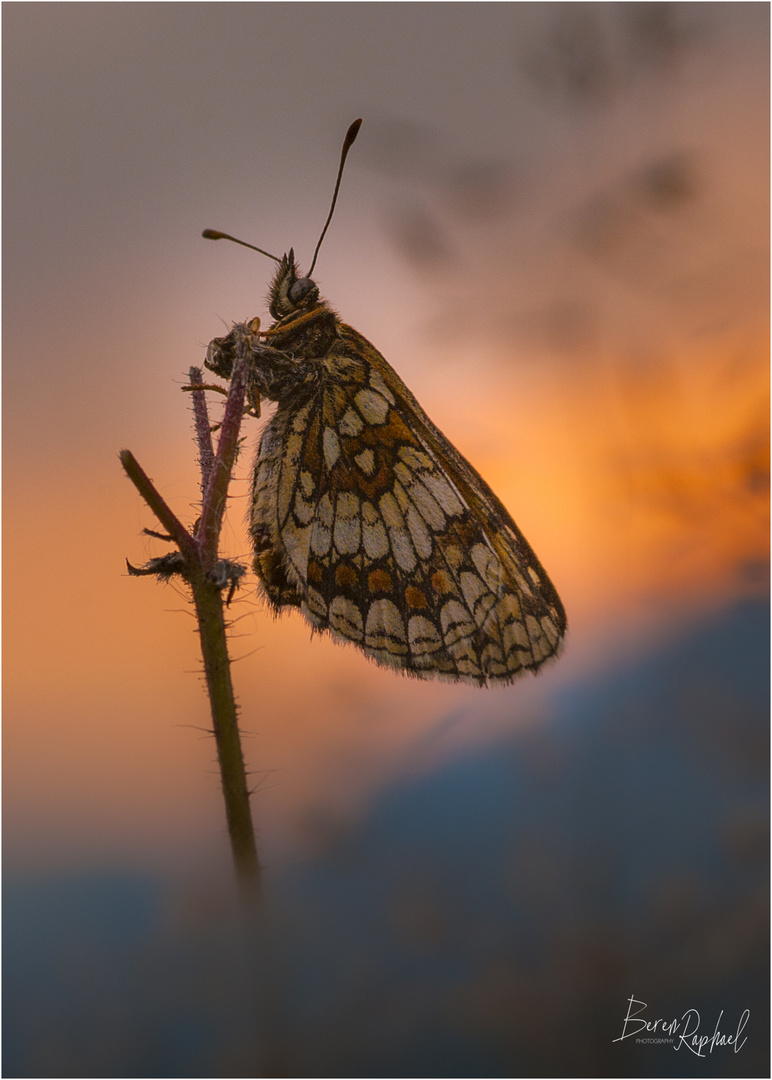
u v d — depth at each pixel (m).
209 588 0.15
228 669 0.15
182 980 0.08
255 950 0.08
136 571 0.15
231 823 0.14
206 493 0.16
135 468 0.15
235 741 0.15
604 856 0.09
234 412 0.16
